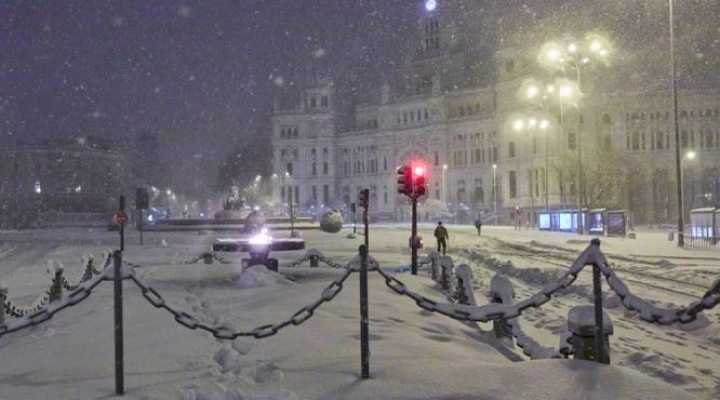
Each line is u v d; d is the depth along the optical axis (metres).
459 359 7.87
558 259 32.16
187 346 8.69
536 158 106.81
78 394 6.44
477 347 9.20
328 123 143.00
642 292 17.64
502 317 7.32
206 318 11.33
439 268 19.31
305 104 145.12
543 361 7.11
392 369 7.17
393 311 11.90
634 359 9.43
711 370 8.77
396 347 8.38
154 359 7.93
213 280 19.67
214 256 27.19
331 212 67.44
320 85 143.88
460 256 36.12
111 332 10.01
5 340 10.39
